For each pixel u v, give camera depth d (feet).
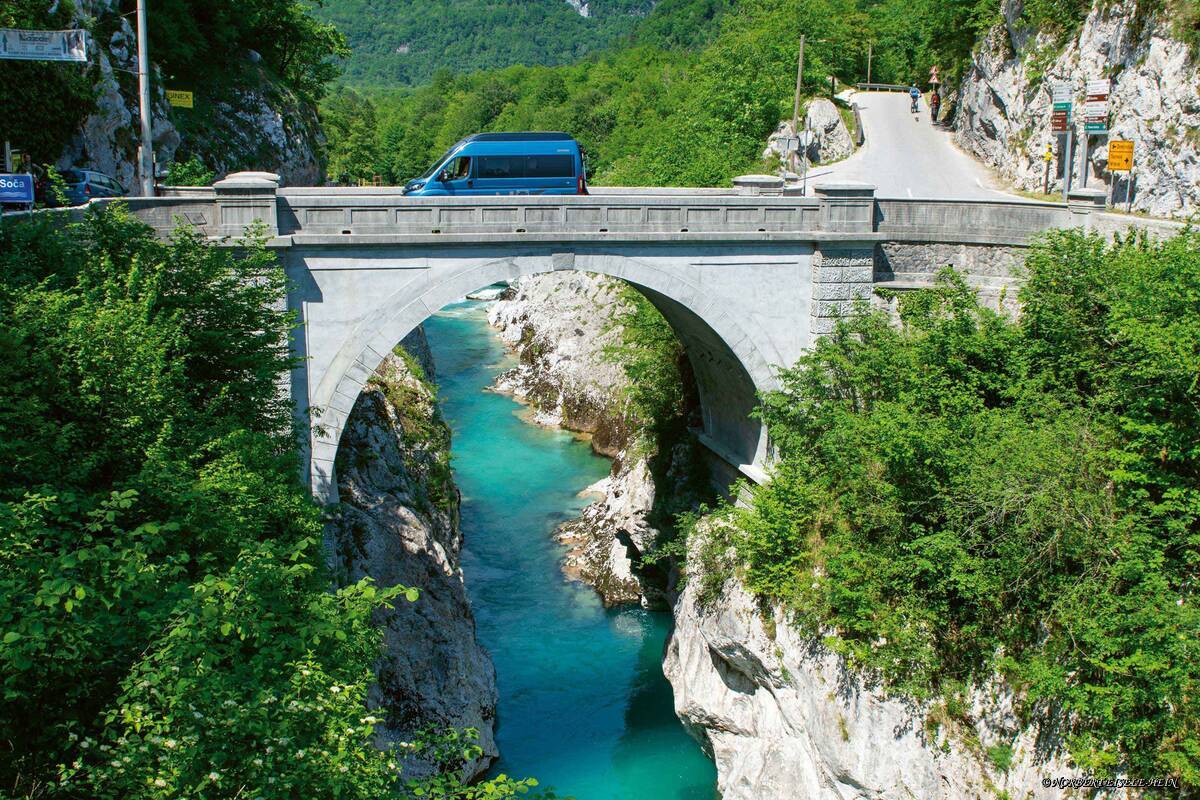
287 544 54.13
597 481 133.49
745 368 84.12
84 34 77.46
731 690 80.74
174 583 40.63
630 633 100.58
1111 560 59.00
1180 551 59.26
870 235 82.17
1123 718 55.47
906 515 67.00
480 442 147.54
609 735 85.30
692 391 106.93
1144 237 71.15
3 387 45.14
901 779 64.90
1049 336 70.64
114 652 38.17
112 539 42.27
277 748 33.27
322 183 172.14
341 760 34.58
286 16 169.89
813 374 78.69
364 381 75.66
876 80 255.91
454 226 75.15
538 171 86.53
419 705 76.95
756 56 187.11
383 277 74.59
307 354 74.23
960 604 66.03
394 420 99.55
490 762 80.53
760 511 76.54
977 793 61.46
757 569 75.92
